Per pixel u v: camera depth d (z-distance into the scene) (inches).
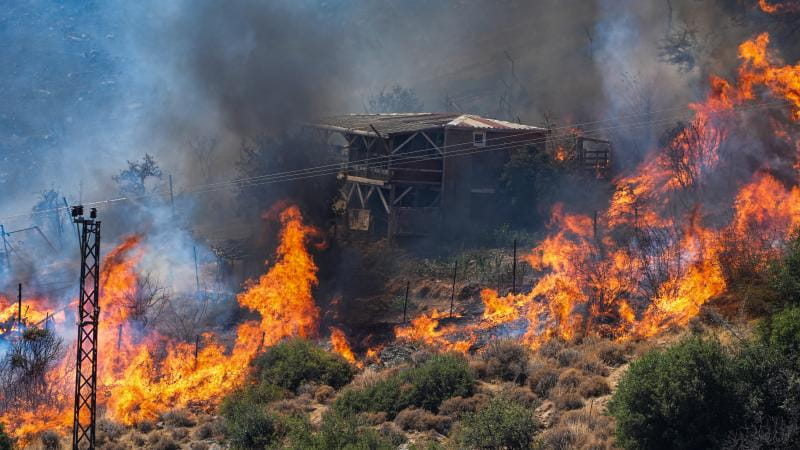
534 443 766.5
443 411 902.4
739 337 805.2
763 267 978.7
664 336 958.4
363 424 916.0
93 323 887.7
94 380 882.8
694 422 681.0
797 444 636.7
